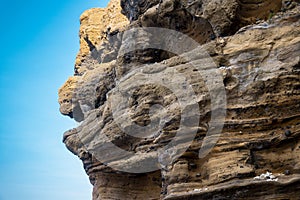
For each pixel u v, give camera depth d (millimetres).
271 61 13711
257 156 13445
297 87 13281
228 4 15844
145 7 19891
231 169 13211
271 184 12367
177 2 17219
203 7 16453
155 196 17281
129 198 17812
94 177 20016
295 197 12180
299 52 13344
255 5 15938
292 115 13242
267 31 14031
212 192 13000
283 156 13281
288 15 13898
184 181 13969
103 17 30594
